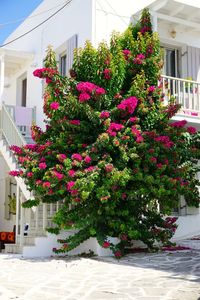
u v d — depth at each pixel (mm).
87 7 12641
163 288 6148
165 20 13258
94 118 9344
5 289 6324
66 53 13828
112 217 9500
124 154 9062
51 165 9539
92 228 9258
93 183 8578
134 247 10266
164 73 14078
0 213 17688
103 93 9367
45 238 9914
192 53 14266
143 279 6832
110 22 12570
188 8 12969
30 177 9461
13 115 14805
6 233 14453
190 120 12367
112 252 9672
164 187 9609
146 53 10336
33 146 10062
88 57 9953
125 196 9266
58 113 9477
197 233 12375
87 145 9445
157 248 9930
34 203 9805
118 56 9906
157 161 9727
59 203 10336
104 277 7117
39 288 6375
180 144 10336
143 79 9789
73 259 9148
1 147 13266
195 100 12633
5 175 17250
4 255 10164
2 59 15406
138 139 9195
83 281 6844
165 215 11039
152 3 12570
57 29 14445
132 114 9828
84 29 12742
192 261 8375
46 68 9609
